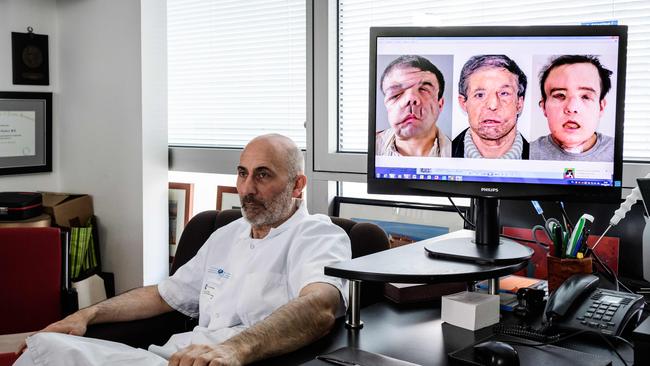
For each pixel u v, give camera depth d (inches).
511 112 63.6
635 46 83.3
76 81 132.0
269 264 75.7
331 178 106.8
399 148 66.8
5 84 129.0
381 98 66.7
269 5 116.0
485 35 63.3
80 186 133.3
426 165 66.3
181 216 127.0
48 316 100.2
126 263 127.0
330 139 107.0
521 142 63.6
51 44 134.5
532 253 65.1
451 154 65.4
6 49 128.7
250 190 76.3
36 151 133.8
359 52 105.1
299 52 113.2
